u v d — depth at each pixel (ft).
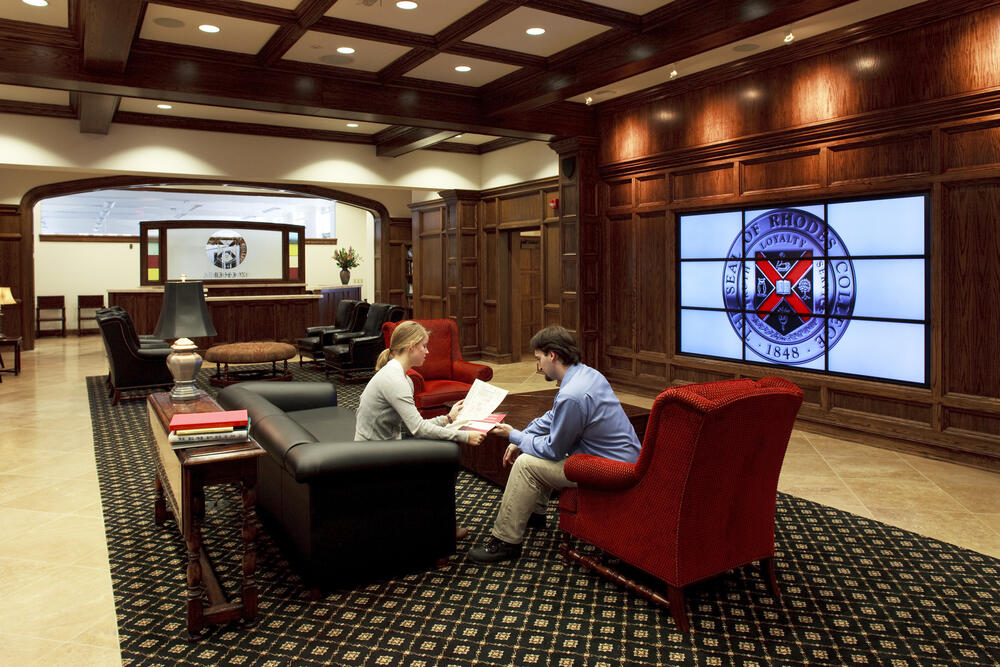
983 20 14.44
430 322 19.80
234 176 28.27
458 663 7.80
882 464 15.78
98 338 45.88
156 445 11.00
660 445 8.37
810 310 18.62
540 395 16.78
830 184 17.76
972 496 13.52
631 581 9.43
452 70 20.76
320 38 17.74
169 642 8.26
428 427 10.44
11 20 16.38
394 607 9.14
